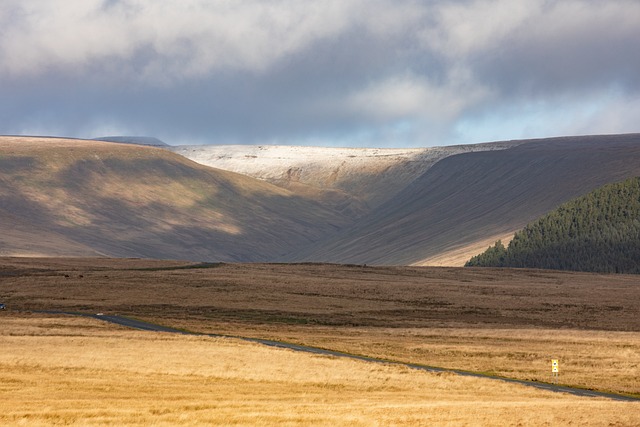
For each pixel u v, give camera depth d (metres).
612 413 54.25
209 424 48.38
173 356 87.31
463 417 51.81
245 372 77.69
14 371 73.62
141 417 50.44
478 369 91.12
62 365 77.94
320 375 77.38
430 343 118.06
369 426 48.12
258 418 50.56
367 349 108.50
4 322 129.00
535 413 53.91
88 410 52.78
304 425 48.25
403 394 67.25
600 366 94.56
